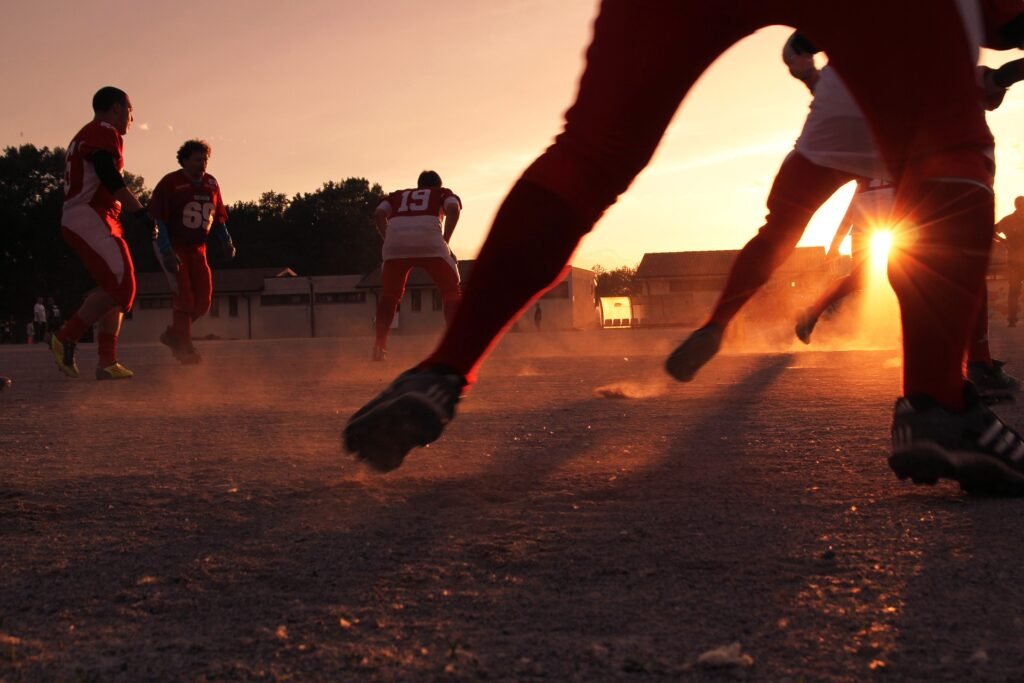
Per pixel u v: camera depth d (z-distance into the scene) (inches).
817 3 72.3
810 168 117.4
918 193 76.1
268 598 59.3
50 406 200.4
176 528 78.7
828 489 89.4
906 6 71.8
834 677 44.7
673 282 2128.4
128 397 221.6
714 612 54.4
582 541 71.1
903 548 67.3
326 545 71.8
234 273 2288.4
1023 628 50.9
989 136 76.4
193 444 133.0
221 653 49.5
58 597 60.2
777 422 143.6
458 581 62.0
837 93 115.0
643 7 73.9
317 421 162.1
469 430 141.3
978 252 76.5
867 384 209.2
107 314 300.7
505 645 49.9
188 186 365.1
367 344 777.6
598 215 76.0
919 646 48.4
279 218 3257.9
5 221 2500.0
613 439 128.6
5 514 84.5
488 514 81.4
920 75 73.3
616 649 48.7
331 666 47.4
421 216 376.2
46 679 46.3
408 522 79.0
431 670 46.6
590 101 74.8
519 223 74.3
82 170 293.1
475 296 75.0
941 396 81.4
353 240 3211.1
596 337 844.6
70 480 102.3
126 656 49.3
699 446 120.0
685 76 74.5
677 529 74.3
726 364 299.0
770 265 115.5
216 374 315.6
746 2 72.8
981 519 75.5
